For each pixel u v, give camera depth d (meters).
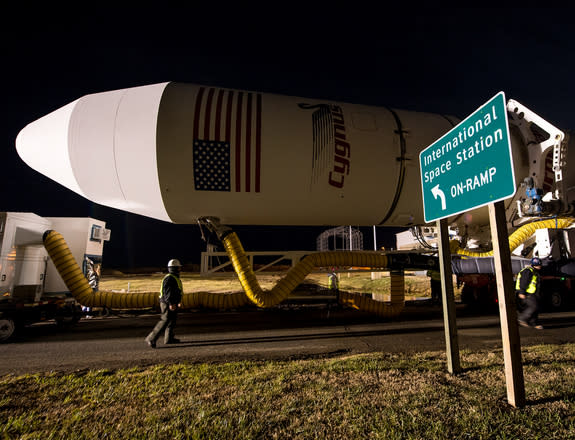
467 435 2.37
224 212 7.70
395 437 2.35
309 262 8.03
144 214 8.17
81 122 6.98
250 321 7.87
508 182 2.81
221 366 4.19
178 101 7.02
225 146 6.89
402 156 7.76
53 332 6.88
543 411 2.72
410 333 6.30
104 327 7.45
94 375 3.92
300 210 7.90
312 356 4.75
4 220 6.86
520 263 9.11
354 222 8.73
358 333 6.38
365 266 8.30
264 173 7.10
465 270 10.20
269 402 3.01
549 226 8.93
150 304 7.83
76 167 7.07
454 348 3.73
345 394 3.14
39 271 7.98
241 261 7.71
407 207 8.20
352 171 7.50
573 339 5.54
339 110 7.82
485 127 3.14
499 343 5.34
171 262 5.89
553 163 7.77
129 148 6.77
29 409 3.03
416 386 3.32
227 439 2.41
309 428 2.51
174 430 2.54
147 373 3.96
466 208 3.42
